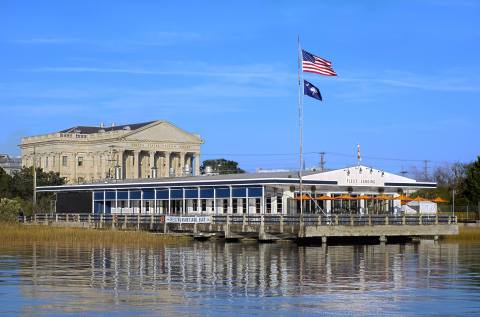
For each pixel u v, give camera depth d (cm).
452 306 4069
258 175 12169
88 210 14550
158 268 6069
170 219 10856
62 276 5428
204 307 3984
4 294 4441
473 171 17250
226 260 6919
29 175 19988
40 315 3731
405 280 5272
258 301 4200
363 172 11931
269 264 6500
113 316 3712
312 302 4172
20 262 6588
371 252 8206
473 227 12938
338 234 9719
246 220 10044
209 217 10362
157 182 13050
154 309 3912
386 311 3903
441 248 9031
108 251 8075
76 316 3709
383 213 12112
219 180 11888
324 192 11706
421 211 13125
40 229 10338
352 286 4900
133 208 13638
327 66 9881
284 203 11388
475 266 6378
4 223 11388
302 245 9562
